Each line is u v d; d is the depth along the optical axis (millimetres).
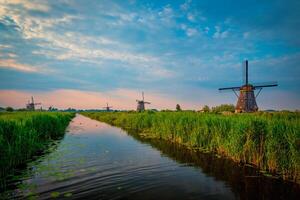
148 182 8688
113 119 45531
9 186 8094
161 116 23375
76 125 36719
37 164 11156
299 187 8336
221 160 12227
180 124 18219
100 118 56938
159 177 9273
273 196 7586
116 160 12070
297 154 8812
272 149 10242
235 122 13633
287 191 7980
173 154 13672
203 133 15773
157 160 12133
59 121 26969
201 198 7348
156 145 16891
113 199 7121
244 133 12008
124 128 30906
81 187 8070
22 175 9359
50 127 21516
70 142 18266
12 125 12508
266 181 8992
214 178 9273
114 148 15625
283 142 9875
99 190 7809
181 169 10461
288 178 9273
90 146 16391
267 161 10562
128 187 8141
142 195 7488
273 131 10461
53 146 16328
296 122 10312
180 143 17703
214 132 14992
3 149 9898
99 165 11000
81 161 11797
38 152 14156
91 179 8898
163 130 20641
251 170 10414
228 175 9664
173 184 8500
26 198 7090
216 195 7594
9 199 7020
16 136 11898
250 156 11539
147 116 27891
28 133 13852
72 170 10109
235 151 12102
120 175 9461
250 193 7789
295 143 9039
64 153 13844
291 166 9289
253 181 8969
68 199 7035
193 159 12422
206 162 11781
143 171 10070
